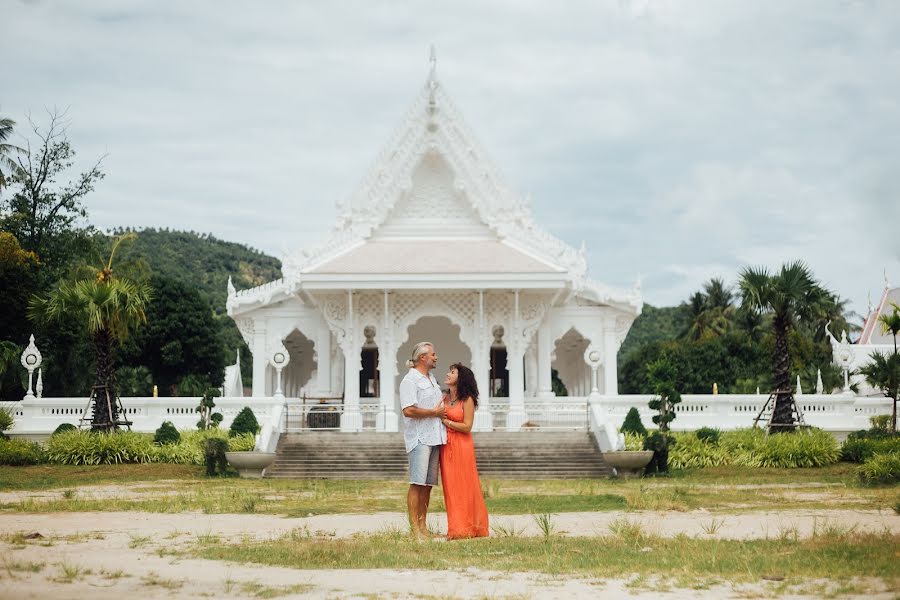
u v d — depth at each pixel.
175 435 37.91
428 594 10.20
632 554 12.95
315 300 45.69
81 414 42.03
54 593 10.18
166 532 16.28
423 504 15.30
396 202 48.59
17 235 64.31
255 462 33.16
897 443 35.88
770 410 41.94
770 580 10.95
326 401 46.31
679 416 43.16
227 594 10.21
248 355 100.06
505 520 18.88
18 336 56.78
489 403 45.25
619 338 50.28
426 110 48.22
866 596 9.98
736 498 24.03
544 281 43.53
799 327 78.19
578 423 45.59
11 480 30.80
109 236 75.88
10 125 64.00
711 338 85.88
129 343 73.31
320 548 13.50
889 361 39.88
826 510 20.70
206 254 152.75
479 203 48.34
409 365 15.43
